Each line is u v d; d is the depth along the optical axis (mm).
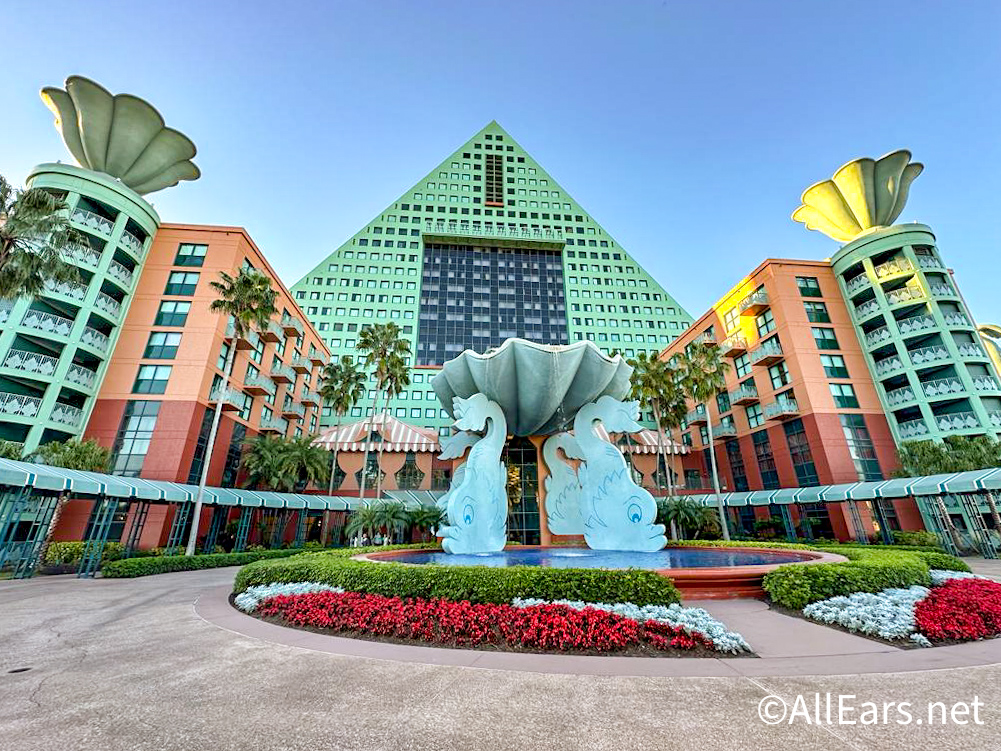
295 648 7105
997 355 45125
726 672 5680
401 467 43969
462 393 22953
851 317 38594
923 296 34906
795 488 35656
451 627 7508
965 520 29062
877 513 32375
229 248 34875
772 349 39531
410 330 81438
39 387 28312
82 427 28859
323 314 79562
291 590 10289
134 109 32406
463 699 4906
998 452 26781
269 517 37500
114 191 31953
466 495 18547
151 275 33344
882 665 5840
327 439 44312
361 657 6582
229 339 34188
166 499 24578
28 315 27469
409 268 86688
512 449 29562
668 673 5684
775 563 13359
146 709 4664
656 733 4016
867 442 34812
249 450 36406
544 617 7523
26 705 4785
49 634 8273
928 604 8117
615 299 90625
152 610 10727
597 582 8672
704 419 49344
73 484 19625
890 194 38312
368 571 9859
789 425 37875
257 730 4156
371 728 4191
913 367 34375
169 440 29375
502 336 84812
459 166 101188
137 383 30688
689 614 7766
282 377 42156
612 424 19734
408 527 33875
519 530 28062
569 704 4719
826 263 40375
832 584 8953
